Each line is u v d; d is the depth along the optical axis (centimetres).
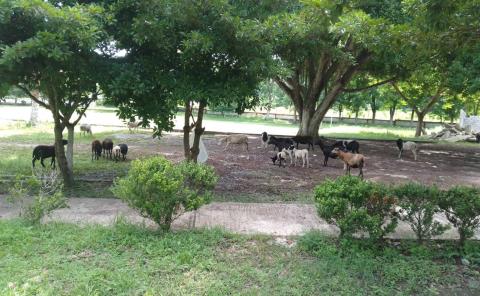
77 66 718
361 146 2142
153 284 427
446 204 548
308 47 988
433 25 521
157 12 723
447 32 573
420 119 2959
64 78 773
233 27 729
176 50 782
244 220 654
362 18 616
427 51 624
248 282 444
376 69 1992
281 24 789
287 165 1326
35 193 802
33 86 857
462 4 507
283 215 689
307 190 948
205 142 1939
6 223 575
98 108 4897
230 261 493
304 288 432
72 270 447
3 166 1098
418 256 521
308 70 2056
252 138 2267
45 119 2839
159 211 547
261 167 1268
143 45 787
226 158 1441
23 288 404
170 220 570
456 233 599
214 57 792
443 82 2280
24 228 557
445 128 3000
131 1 729
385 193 541
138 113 791
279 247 541
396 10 1234
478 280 473
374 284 448
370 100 4409
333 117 4928
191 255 491
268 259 502
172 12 715
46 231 558
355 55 1764
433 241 569
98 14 693
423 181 1162
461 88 2092
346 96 3959
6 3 619
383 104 4353
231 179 1055
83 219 632
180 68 804
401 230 608
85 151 1466
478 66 1794
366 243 538
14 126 2217
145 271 451
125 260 478
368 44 630
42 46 618
